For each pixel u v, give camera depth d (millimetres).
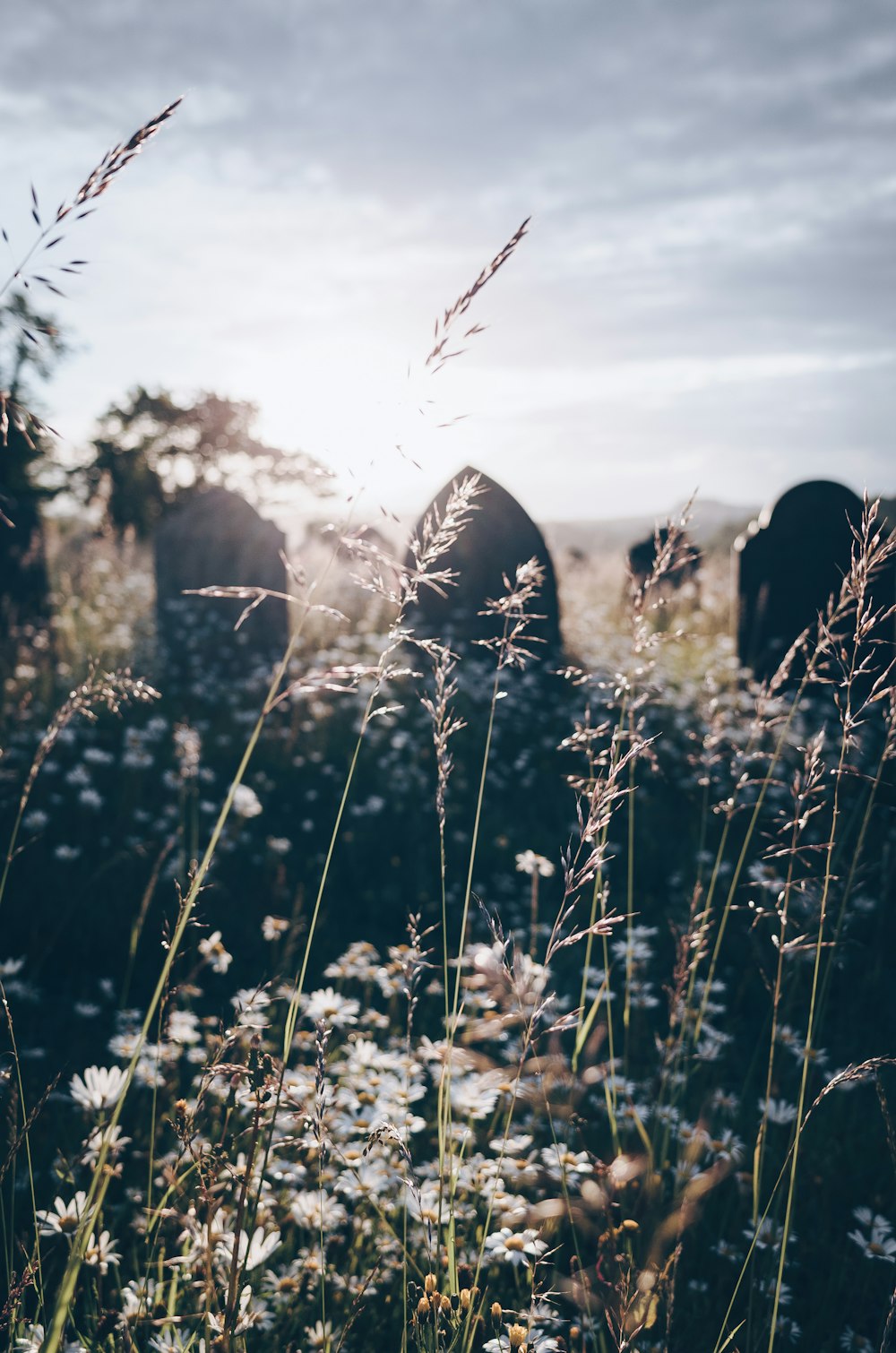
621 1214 2174
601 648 8422
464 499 1466
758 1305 2186
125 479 28922
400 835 5527
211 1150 1452
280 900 4660
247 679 8539
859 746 1829
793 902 3076
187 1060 2979
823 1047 3758
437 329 1303
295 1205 1934
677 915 4516
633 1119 2490
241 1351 1440
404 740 6348
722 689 7602
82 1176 2486
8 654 8406
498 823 5766
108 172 1172
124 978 4113
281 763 6207
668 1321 1630
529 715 7289
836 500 7984
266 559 9086
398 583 1430
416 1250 2072
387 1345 1986
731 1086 3400
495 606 1759
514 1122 2723
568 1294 1818
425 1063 2822
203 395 30141
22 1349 1410
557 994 3559
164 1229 1810
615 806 1743
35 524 10586
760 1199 2619
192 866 1388
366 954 3639
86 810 4934
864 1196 2855
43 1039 3572
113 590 12180
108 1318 1672
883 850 4375
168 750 6070
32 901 4352
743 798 5289
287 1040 1492
